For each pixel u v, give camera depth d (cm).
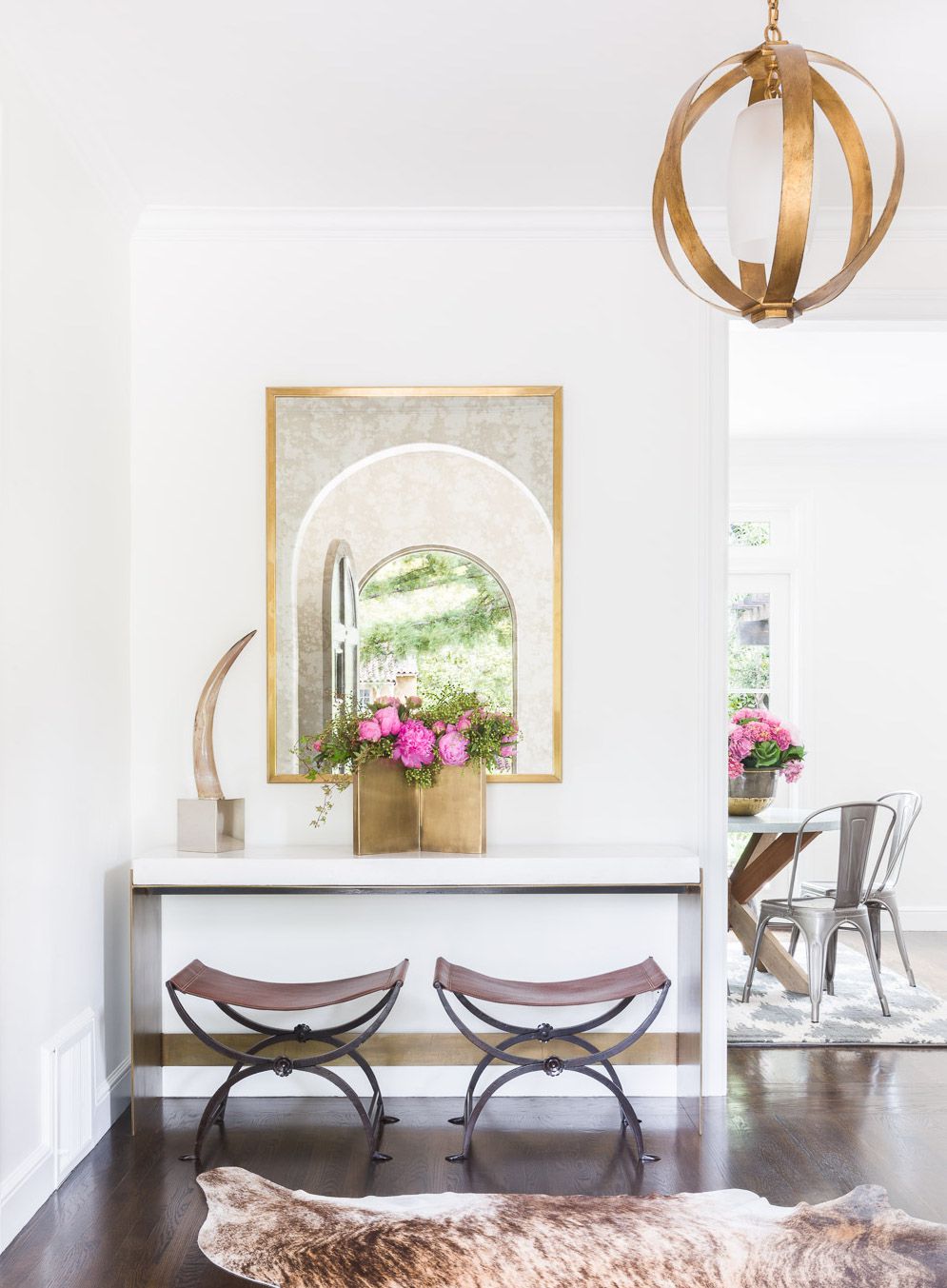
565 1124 328
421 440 362
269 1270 240
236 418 362
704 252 180
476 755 333
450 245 364
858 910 454
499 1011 357
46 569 281
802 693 660
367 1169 294
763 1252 249
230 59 272
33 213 273
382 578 362
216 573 360
